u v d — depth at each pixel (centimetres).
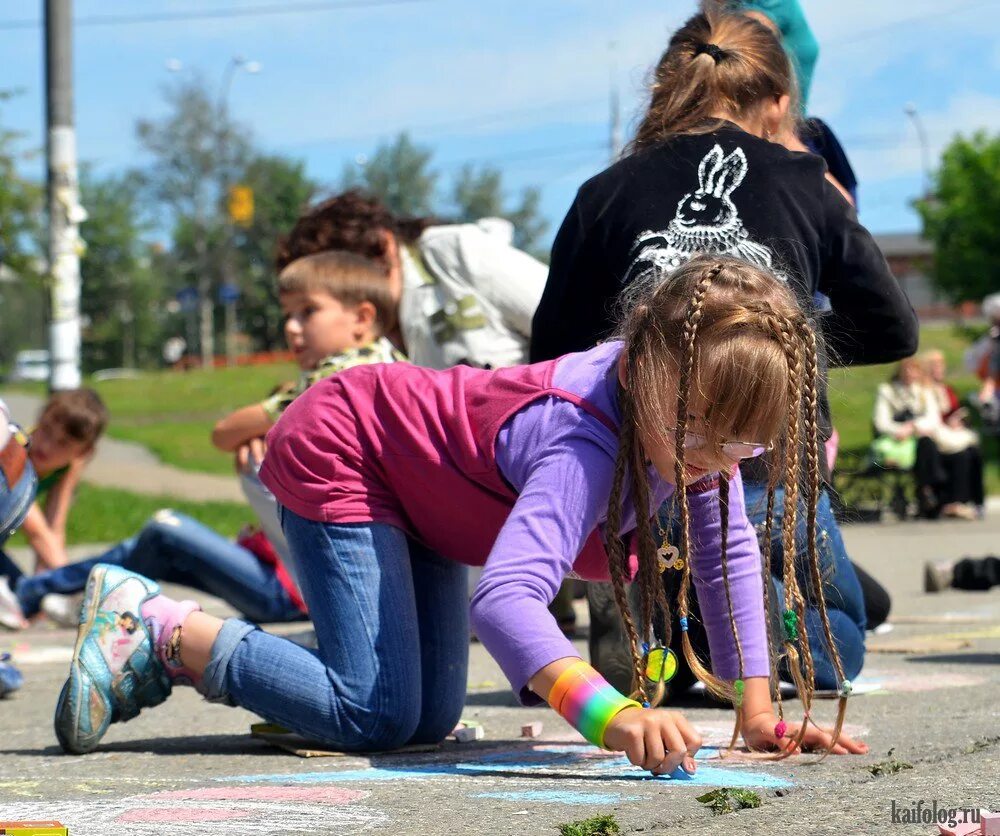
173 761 244
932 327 3872
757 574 240
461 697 263
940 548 870
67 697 251
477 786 207
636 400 201
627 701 203
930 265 2533
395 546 247
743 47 315
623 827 172
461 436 228
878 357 312
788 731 229
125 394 3516
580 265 304
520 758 240
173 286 7425
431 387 239
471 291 420
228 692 249
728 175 297
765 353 188
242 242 6738
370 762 237
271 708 246
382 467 243
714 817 178
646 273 285
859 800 187
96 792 210
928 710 283
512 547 206
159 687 256
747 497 279
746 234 291
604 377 215
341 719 243
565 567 208
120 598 255
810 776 209
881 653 401
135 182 6356
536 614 204
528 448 216
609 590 306
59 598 575
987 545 881
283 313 406
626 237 298
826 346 291
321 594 246
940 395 1118
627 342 205
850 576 311
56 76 937
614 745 201
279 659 246
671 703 318
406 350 434
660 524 244
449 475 231
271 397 439
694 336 189
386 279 409
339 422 245
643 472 209
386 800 195
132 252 7012
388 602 245
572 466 208
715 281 195
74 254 948
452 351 418
